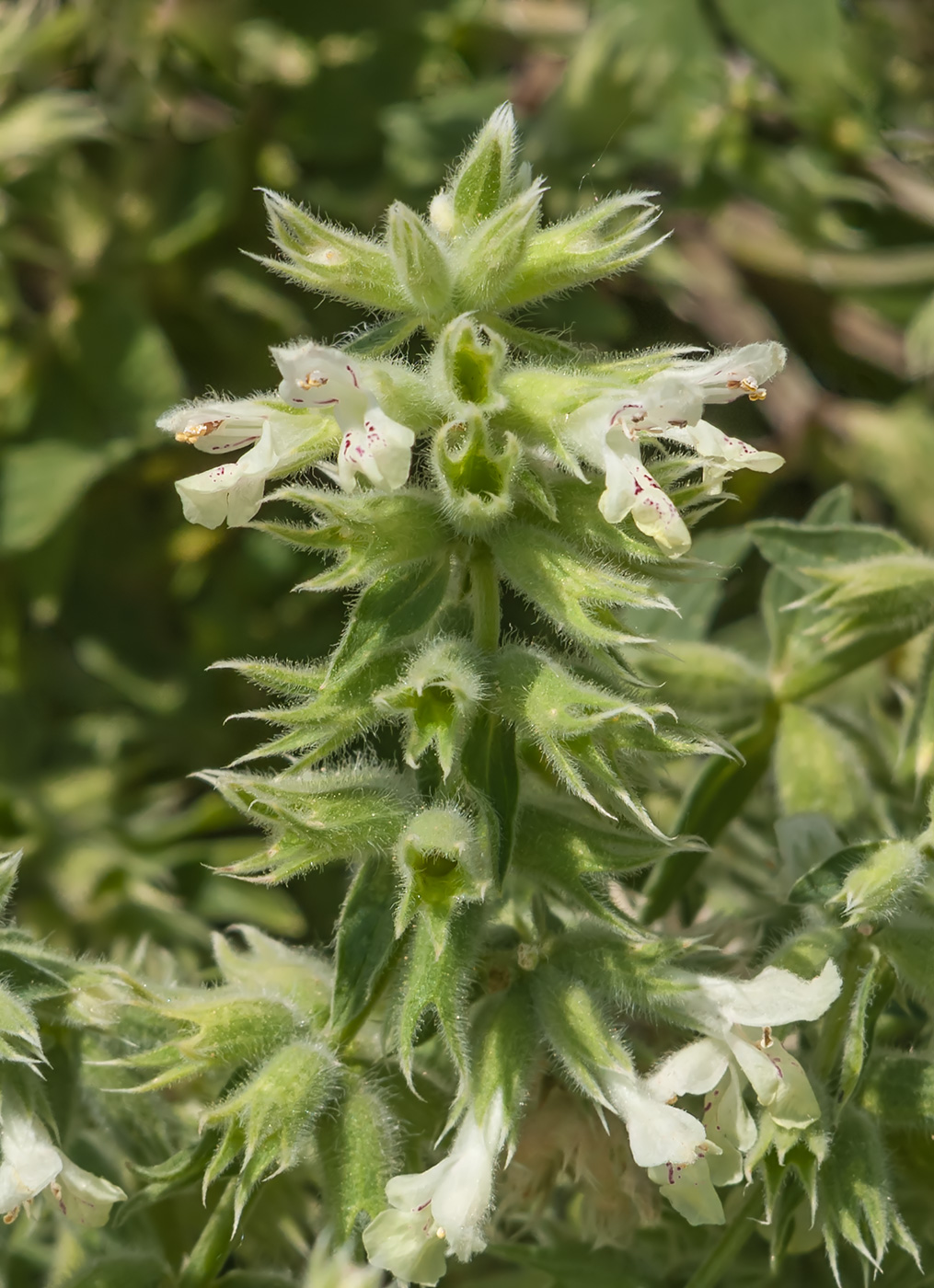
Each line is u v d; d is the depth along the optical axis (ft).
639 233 1.06
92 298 1.49
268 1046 1.08
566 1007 1.07
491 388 1.05
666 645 1.23
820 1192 1.08
